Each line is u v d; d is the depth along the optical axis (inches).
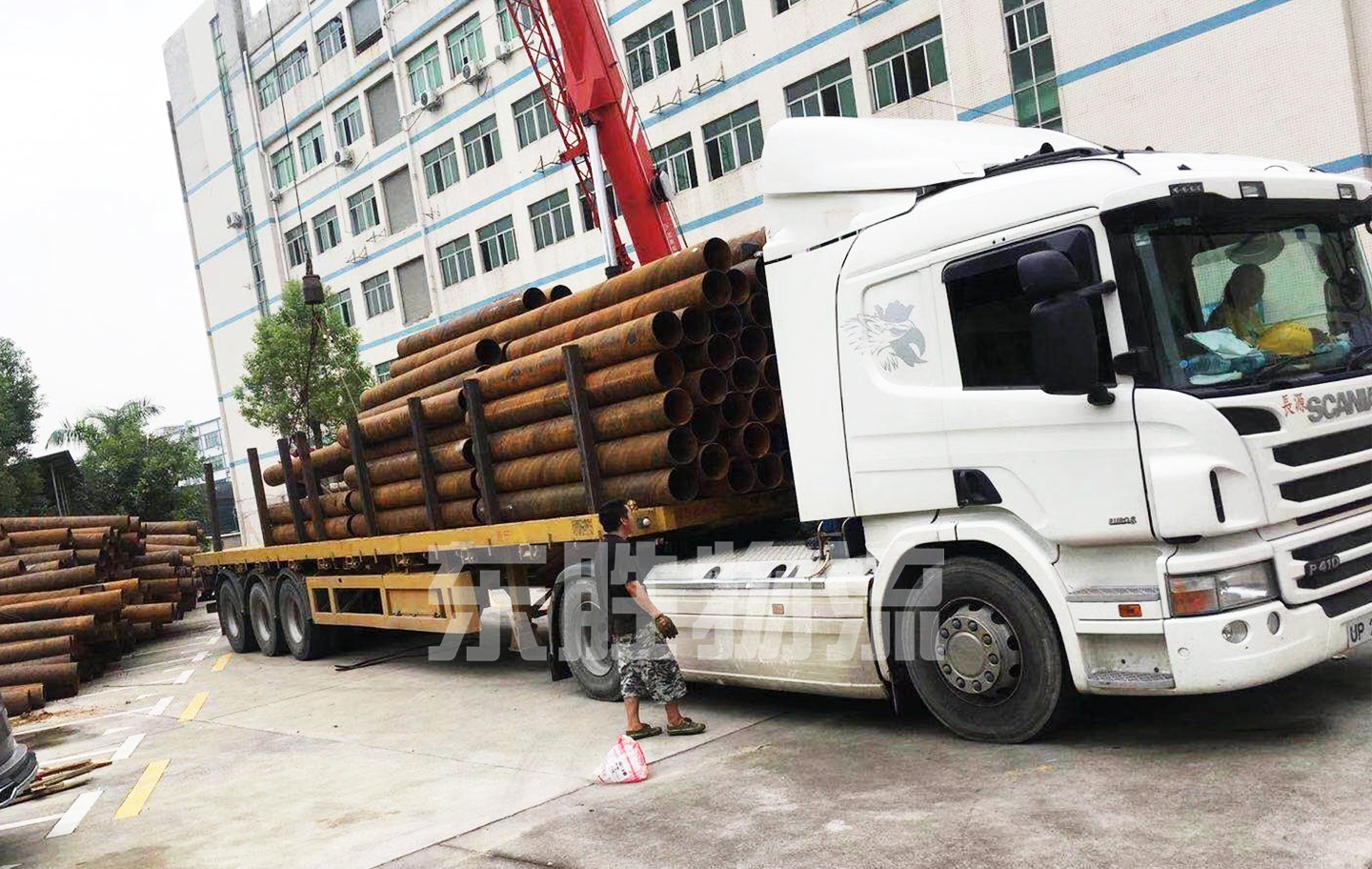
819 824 185.6
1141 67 685.9
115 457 1427.2
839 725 254.7
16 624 519.8
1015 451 206.8
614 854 185.0
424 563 405.4
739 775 222.7
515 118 1231.5
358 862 199.0
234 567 581.0
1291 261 209.8
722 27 992.9
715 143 1024.2
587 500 301.1
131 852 228.5
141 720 402.0
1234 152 652.7
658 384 273.3
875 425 231.5
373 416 411.5
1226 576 186.7
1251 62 637.9
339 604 470.9
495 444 340.2
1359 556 204.2
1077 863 154.3
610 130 416.5
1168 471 186.1
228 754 315.0
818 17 911.0
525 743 277.0
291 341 1173.7
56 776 309.9
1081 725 224.2
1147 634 191.9
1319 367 204.4
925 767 210.8
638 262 421.1
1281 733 201.5
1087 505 196.4
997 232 209.3
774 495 300.2
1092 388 191.6
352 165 1489.9
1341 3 598.2
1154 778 185.9
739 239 304.7
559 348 308.7
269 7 1601.9
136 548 748.0
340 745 305.3
